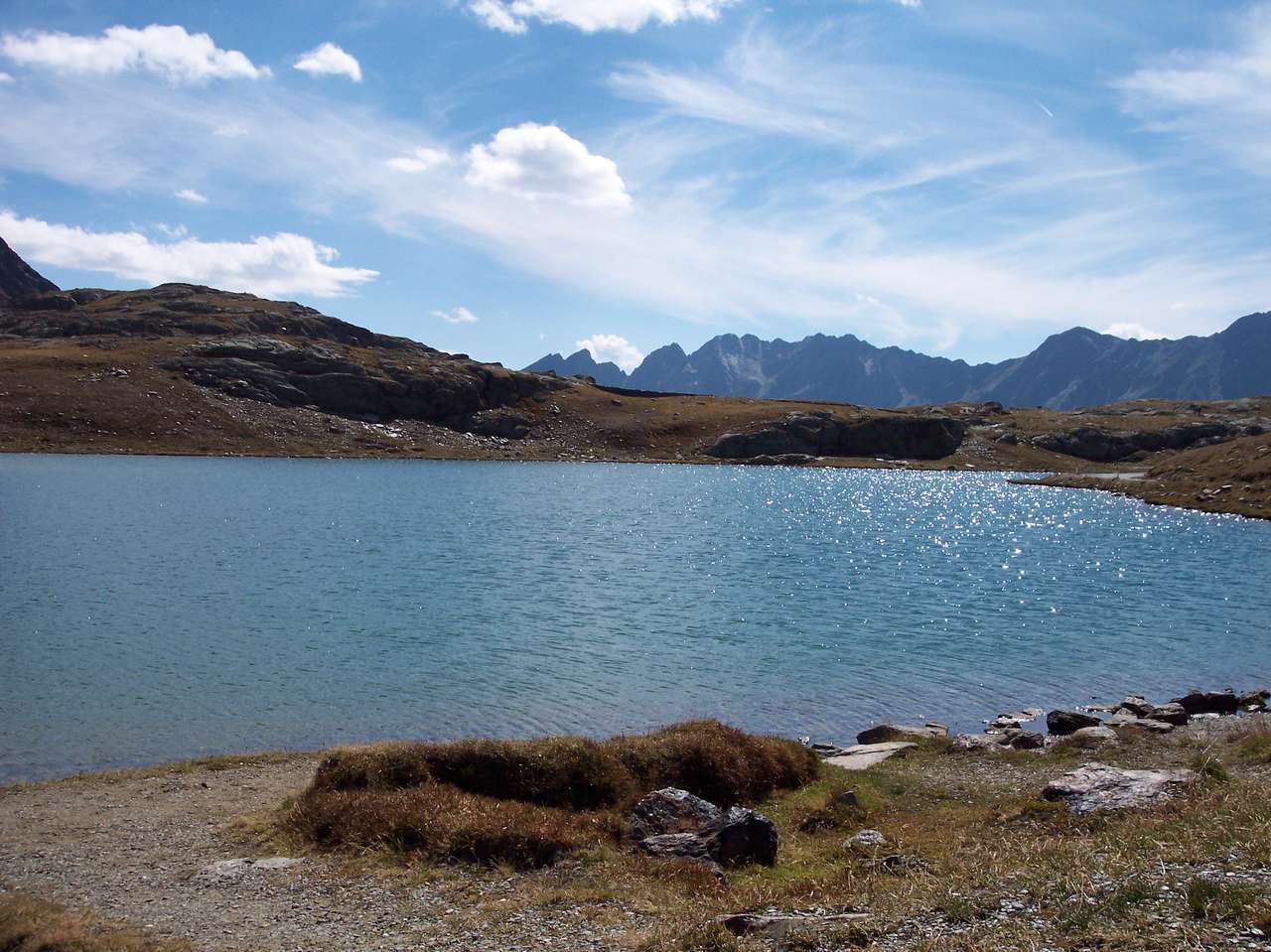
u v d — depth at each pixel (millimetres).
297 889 16391
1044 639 46906
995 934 10555
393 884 16484
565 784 21094
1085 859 12992
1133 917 10289
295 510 99125
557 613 50781
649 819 19312
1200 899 10266
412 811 19031
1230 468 137625
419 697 34125
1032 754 26672
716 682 37688
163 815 21328
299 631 44250
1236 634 48531
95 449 167000
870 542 88938
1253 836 12445
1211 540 91188
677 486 157750
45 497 100000
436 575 62531
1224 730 29016
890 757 27266
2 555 63219
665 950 12141
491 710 32875
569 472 187500
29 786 23672
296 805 20594
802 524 104500
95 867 17938
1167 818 15414
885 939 11156
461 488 137000
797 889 14336
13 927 14523
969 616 52781
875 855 16328
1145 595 60625
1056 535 95750
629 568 68688
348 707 32656
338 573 61875
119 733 29234
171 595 51969
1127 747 26797
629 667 39594
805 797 22766
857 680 38531
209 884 16734
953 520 111875
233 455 178375
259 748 28312
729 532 94625
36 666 36375
